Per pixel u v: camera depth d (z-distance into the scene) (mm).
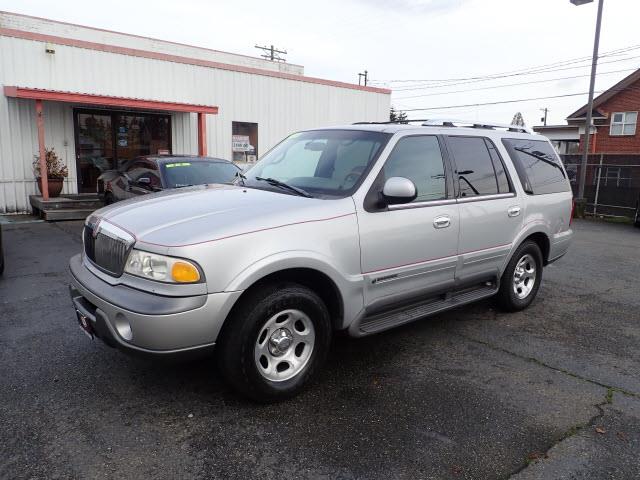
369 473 2609
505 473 2639
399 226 3768
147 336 2818
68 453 2699
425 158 4141
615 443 2939
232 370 3070
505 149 4992
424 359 4086
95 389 3410
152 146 14367
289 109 16922
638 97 29547
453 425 3090
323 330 3412
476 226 4449
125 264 3027
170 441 2842
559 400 3447
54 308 5090
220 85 15258
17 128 12070
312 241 3270
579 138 34156
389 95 19703
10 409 3125
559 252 5777
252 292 3094
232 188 3986
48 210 11156
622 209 16594
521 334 4727
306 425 3047
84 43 12672
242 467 2631
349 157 3943
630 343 4582
